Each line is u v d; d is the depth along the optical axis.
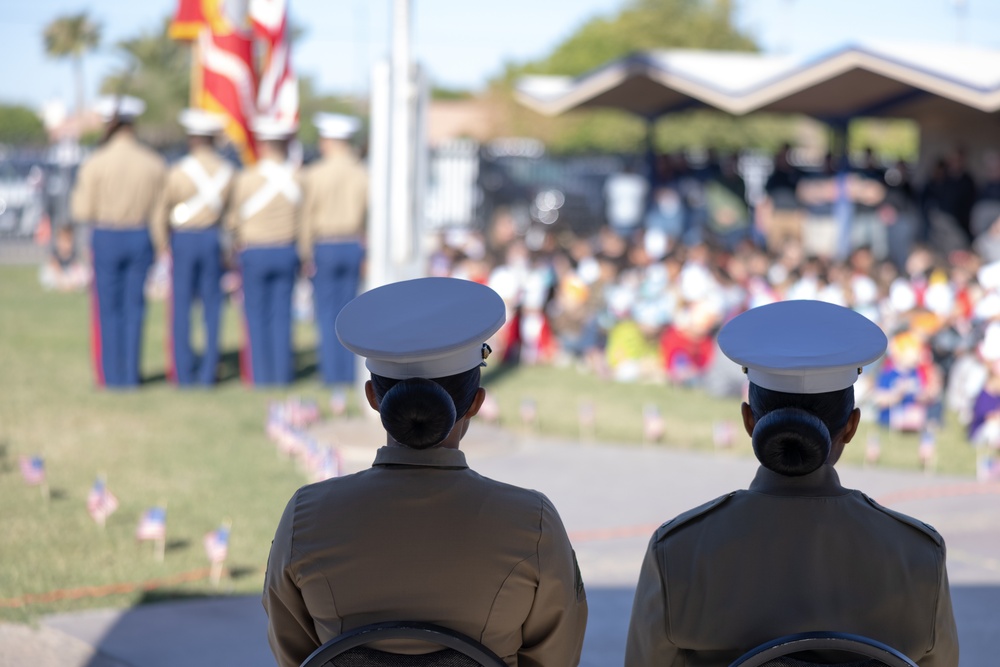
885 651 4.09
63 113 58.97
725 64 32.25
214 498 12.52
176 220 18.61
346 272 19.56
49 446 14.60
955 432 17.53
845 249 31.27
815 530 4.57
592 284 22.62
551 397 19.41
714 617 4.54
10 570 9.98
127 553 10.62
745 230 33.97
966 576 10.92
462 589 4.42
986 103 25.45
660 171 34.97
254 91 22.12
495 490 4.63
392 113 15.63
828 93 30.45
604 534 12.10
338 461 12.19
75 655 8.42
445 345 4.64
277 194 18.88
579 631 4.79
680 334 20.86
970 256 19.55
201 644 8.73
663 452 15.93
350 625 4.42
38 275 35.41
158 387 18.98
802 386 4.80
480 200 48.75
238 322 26.92
